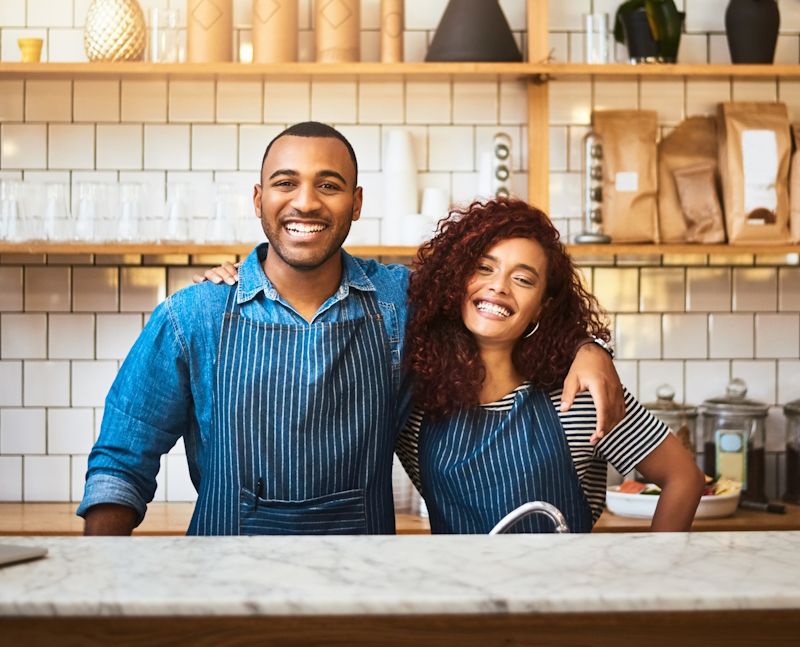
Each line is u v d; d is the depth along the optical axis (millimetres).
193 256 3238
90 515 1831
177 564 1157
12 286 3221
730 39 3096
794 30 3289
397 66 2947
